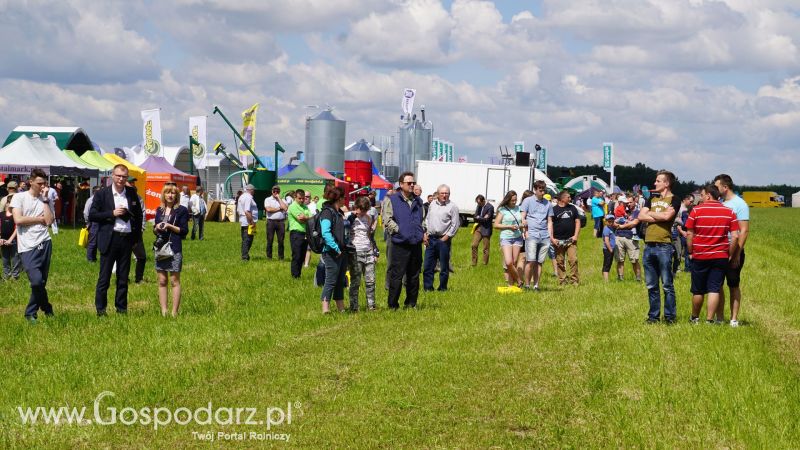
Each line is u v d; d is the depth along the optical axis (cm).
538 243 1827
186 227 1380
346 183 5409
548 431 745
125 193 1386
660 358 1025
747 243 3947
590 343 1135
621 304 1570
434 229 1809
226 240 3512
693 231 1301
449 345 1124
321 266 1794
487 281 2058
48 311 1344
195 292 1730
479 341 1153
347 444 710
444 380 925
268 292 1739
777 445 700
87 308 1489
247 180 6178
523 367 991
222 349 1088
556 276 2183
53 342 1130
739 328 1255
